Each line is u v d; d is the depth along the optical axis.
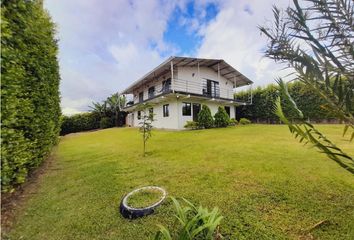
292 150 5.71
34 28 3.18
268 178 3.54
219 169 4.20
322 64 1.24
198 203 2.77
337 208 2.51
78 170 4.70
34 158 3.60
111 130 18.73
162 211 2.63
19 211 2.75
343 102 1.22
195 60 13.89
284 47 1.34
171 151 6.36
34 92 3.41
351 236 2.01
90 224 2.42
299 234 2.08
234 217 2.40
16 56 2.54
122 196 3.14
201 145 7.14
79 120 22.86
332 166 4.10
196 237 1.88
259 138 8.25
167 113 15.32
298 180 3.40
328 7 1.22
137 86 21.28
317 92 1.30
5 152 2.29
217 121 14.30
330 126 11.07
